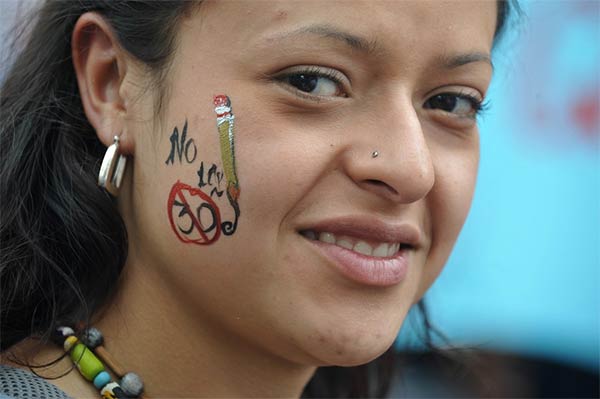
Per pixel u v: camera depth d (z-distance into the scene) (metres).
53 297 2.48
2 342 2.51
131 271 2.49
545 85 4.87
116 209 2.50
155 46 2.36
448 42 2.28
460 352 3.94
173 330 2.44
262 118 2.22
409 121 2.24
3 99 2.71
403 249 2.43
